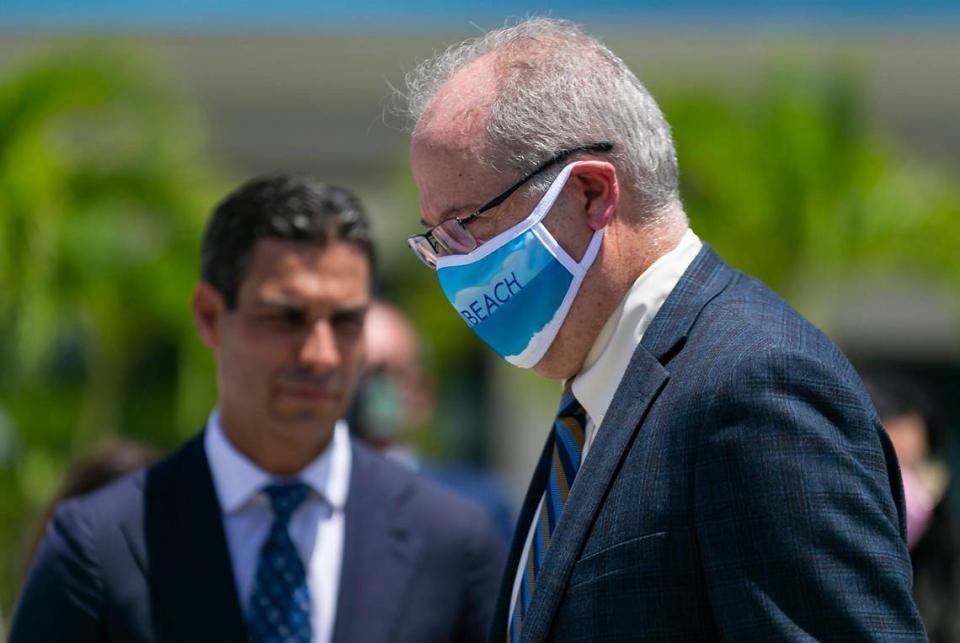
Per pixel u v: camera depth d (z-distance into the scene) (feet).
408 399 28.37
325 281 17.78
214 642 16.87
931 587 22.06
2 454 51.03
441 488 19.11
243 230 17.94
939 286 52.60
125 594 16.90
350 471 18.51
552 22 13.50
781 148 51.26
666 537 11.50
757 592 10.83
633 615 11.49
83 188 50.52
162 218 51.21
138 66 50.90
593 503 12.03
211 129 72.18
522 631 12.14
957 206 51.21
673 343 12.31
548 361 13.24
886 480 11.37
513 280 12.80
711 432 11.37
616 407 12.35
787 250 51.55
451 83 13.14
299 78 72.38
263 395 17.70
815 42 71.20
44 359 52.95
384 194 72.38
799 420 11.10
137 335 53.16
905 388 22.97
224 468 17.97
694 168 51.85
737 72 69.97
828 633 10.60
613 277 12.73
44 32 67.97
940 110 72.59
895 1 72.08
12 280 48.08
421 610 17.84
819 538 10.78
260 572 17.52
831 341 12.14
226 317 18.04
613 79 12.80
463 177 12.76
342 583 17.70
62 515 17.61
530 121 12.59
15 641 16.98
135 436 54.54
